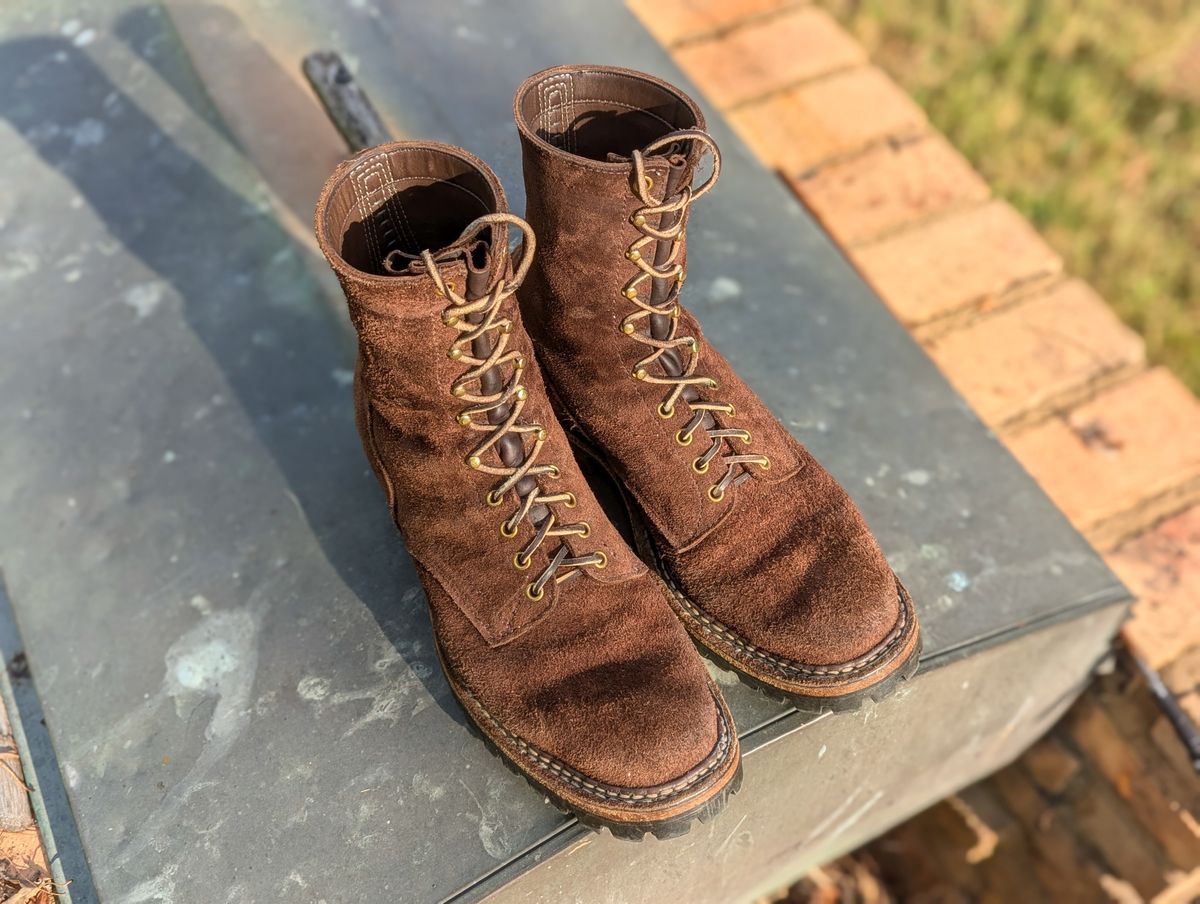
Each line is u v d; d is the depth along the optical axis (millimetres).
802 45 2041
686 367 930
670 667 847
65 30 1698
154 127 1567
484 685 862
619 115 895
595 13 1788
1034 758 1502
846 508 942
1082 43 2729
